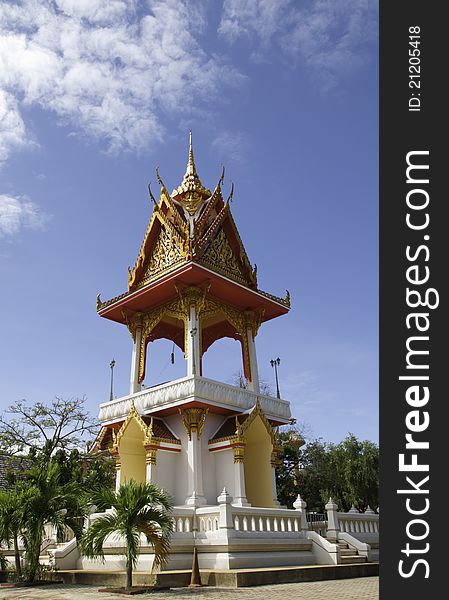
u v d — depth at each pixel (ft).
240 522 60.80
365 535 78.54
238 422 80.12
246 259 93.76
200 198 95.45
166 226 88.79
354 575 62.69
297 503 69.67
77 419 118.93
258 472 81.51
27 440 115.03
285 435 150.20
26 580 57.26
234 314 92.63
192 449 75.41
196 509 62.23
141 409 80.64
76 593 47.62
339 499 150.00
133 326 92.32
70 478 95.09
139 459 81.76
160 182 93.50
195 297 83.87
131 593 45.60
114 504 48.80
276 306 94.73
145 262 92.07
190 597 42.55
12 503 57.98
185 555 58.23
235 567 56.44
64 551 64.59
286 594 43.91
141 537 58.70
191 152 102.27
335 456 153.99
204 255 86.33
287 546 63.93
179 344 101.60
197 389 75.66
